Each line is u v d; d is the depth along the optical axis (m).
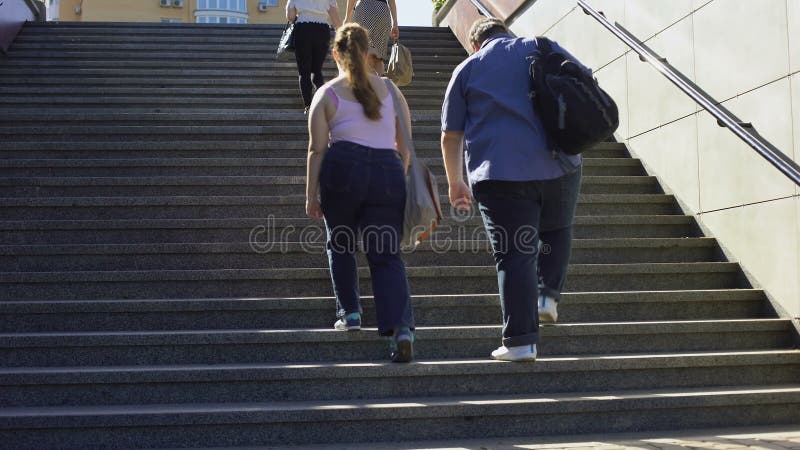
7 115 7.34
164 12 39.81
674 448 3.76
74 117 7.41
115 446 3.85
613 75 7.75
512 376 4.36
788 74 5.27
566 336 4.70
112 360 4.39
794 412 4.36
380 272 4.36
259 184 6.23
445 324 4.89
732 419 4.30
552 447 3.82
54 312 4.66
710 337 4.91
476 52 4.66
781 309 5.23
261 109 8.62
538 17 9.62
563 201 4.43
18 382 4.07
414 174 4.42
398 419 4.00
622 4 7.60
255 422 3.90
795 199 5.16
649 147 7.04
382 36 7.79
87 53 9.83
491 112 4.36
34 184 6.07
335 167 4.39
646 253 5.85
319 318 4.81
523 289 4.25
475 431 4.05
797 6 5.19
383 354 4.53
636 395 4.25
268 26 11.05
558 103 4.18
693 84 6.39
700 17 6.30
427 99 8.96
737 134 5.35
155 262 5.34
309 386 4.23
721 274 5.66
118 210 5.86
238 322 4.77
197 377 4.16
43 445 3.82
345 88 4.48
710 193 6.10
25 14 11.01
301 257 5.44
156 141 7.06
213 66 9.58
